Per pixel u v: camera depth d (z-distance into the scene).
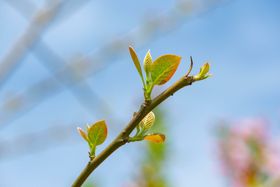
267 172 1.67
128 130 0.75
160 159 1.76
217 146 1.68
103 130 0.76
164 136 0.76
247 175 1.66
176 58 0.75
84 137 0.76
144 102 0.74
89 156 0.75
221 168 1.68
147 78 0.76
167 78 0.76
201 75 0.74
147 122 0.77
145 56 0.76
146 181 1.77
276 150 1.70
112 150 0.75
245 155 1.69
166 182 1.76
